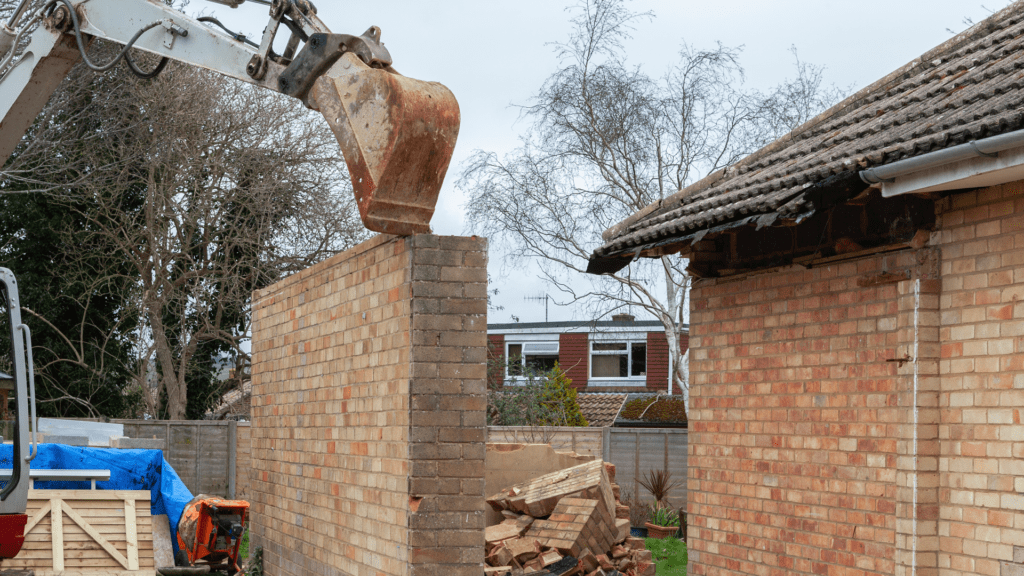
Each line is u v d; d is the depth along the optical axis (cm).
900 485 610
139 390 2266
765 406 760
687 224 721
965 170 525
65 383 2128
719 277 827
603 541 1189
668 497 1858
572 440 1892
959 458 585
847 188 584
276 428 905
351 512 694
